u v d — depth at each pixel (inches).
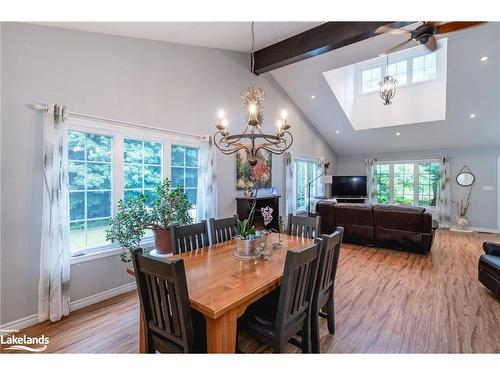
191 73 150.6
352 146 325.7
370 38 146.6
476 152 267.0
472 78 180.2
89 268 108.4
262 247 83.4
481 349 78.2
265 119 211.0
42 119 93.8
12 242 88.2
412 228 172.7
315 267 67.3
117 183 118.3
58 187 95.1
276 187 229.1
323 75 210.4
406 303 108.4
